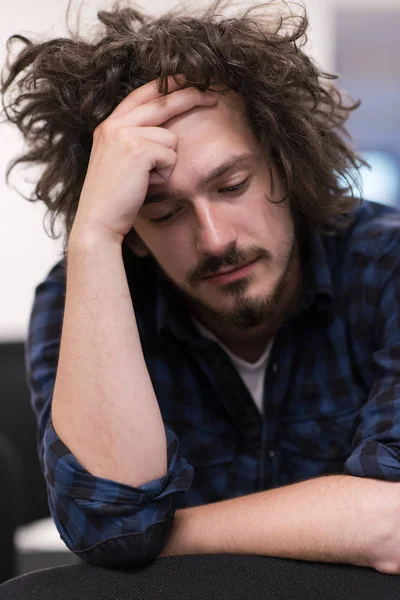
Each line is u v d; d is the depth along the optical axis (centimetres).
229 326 142
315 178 144
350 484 113
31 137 159
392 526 106
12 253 345
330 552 108
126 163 125
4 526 166
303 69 141
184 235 133
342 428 151
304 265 150
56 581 100
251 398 152
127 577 100
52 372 151
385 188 353
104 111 137
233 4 153
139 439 116
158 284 153
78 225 126
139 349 121
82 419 117
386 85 353
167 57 128
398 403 122
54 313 158
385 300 143
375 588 97
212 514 119
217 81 130
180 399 155
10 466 168
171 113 127
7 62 161
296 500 113
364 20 350
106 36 146
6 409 221
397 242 147
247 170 130
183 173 127
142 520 112
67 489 114
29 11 341
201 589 96
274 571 100
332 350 151
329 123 155
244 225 131
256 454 154
